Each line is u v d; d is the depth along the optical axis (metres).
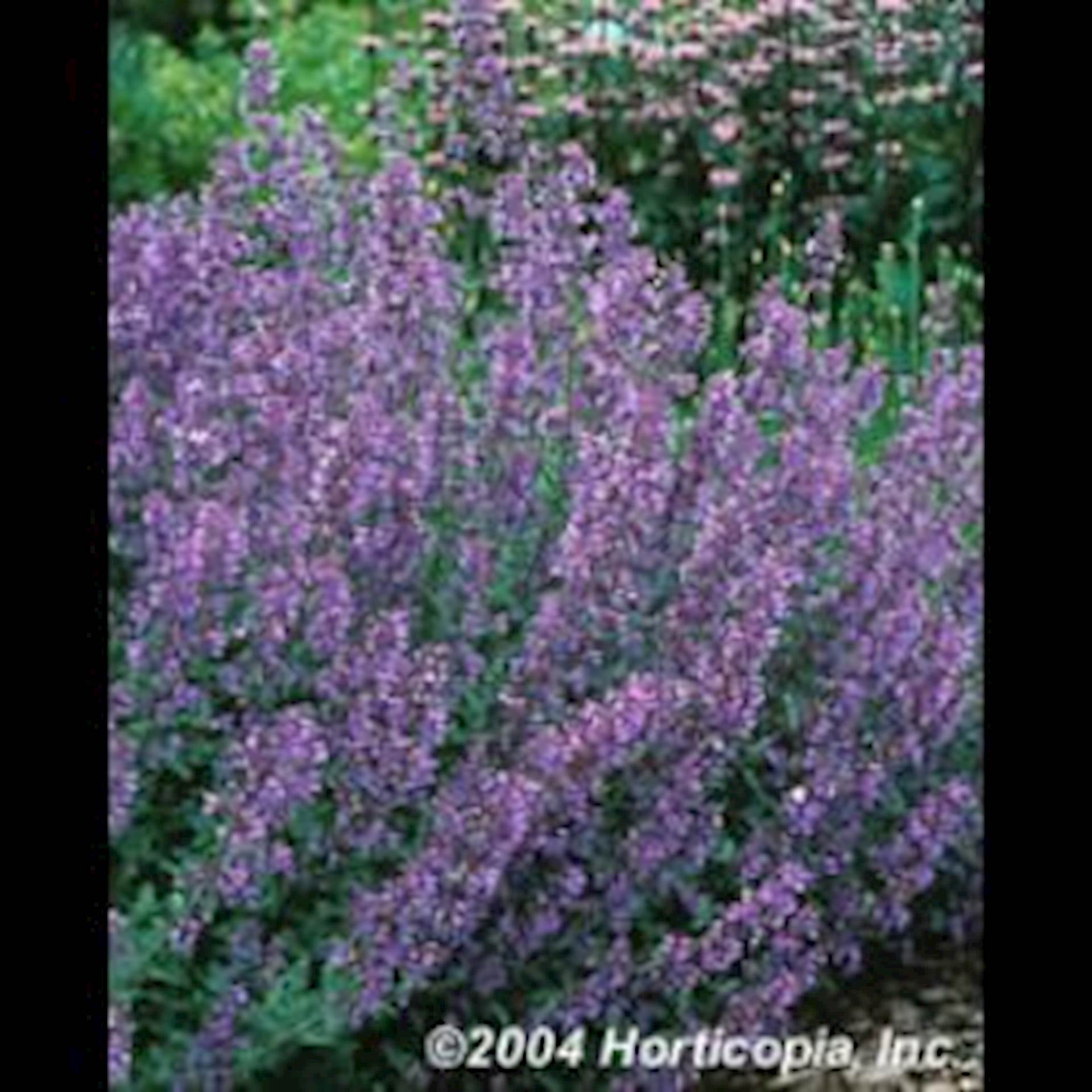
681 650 4.30
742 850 4.43
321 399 4.38
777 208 5.38
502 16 5.13
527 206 4.67
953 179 5.42
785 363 4.64
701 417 4.48
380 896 4.01
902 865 4.56
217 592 4.16
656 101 5.32
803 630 4.57
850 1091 4.44
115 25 5.20
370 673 4.09
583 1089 4.31
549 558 4.52
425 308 4.54
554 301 4.62
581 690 4.29
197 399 4.37
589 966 4.28
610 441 4.38
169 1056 4.05
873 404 4.73
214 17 5.32
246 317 4.51
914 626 4.54
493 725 4.34
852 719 4.50
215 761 4.16
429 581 4.46
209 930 4.17
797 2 5.42
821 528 4.55
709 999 4.40
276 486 4.28
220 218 4.58
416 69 5.06
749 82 5.38
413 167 4.58
